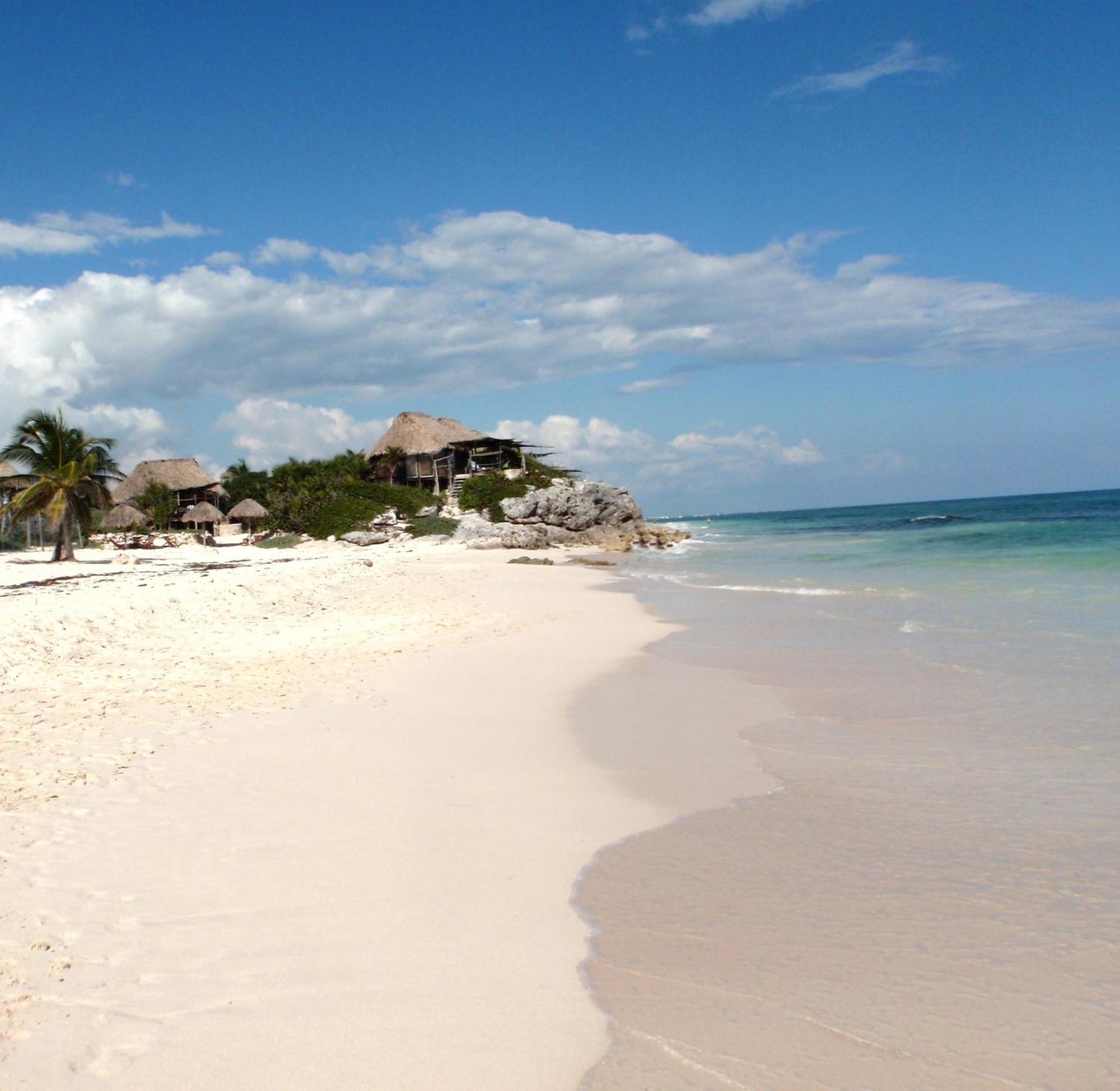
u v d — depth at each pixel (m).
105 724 9.55
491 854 6.30
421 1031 4.09
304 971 4.59
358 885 5.68
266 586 21.70
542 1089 3.70
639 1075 3.79
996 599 18.97
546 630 17.91
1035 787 7.54
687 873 5.98
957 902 5.48
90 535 49.75
